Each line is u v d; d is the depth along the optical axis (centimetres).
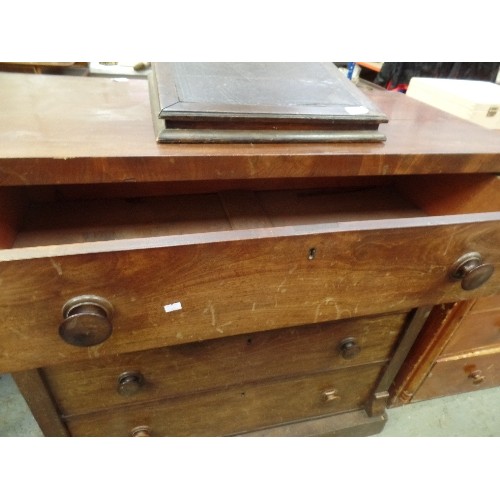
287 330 56
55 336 37
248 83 58
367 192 78
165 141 48
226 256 36
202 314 41
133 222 62
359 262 41
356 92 61
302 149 51
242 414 71
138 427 64
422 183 73
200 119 48
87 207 64
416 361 79
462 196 66
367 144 55
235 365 59
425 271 45
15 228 56
